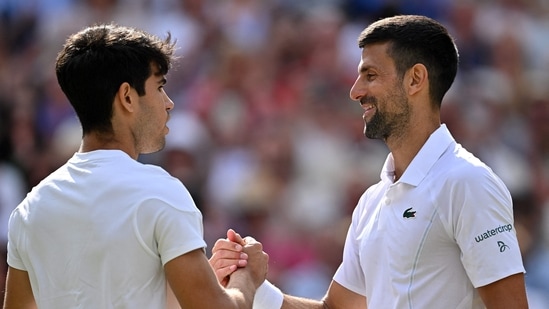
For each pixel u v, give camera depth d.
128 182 13.20
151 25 48.44
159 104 13.78
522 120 48.31
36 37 48.03
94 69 13.45
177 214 13.06
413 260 14.34
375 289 14.89
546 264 38.91
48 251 13.41
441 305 14.24
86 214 13.17
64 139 41.53
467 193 14.02
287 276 37.97
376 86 14.95
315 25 49.09
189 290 12.95
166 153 41.09
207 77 46.75
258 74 47.12
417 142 14.94
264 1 50.31
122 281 12.98
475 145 45.75
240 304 13.51
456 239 14.13
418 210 14.37
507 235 13.98
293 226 39.88
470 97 48.06
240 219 40.22
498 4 52.53
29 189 40.62
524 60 51.41
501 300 13.86
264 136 43.50
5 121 42.69
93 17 48.59
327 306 16.48
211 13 49.50
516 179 45.03
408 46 14.83
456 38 50.59
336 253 38.78
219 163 42.59
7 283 14.13
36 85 44.94
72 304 13.21
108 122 13.57
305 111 45.00
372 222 15.08
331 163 42.50
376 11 50.97
